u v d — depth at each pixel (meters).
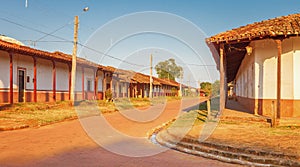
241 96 21.47
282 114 11.89
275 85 12.27
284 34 9.91
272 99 12.34
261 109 12.69
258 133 8.75
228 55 16.00
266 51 12.62
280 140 7.57
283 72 11.96
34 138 8.36
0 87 18.00
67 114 15.39
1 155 6.13
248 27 12.98
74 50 21.25
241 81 21.52
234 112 14.06
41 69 22.48
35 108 17.28
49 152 6.47
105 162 5.74
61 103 20.58
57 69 24.58
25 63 20.59
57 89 24.45
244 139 7.73
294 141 7.43
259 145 6.91
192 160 6.14
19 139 8.18
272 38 10.39
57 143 7.58
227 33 12.09
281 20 12.92
